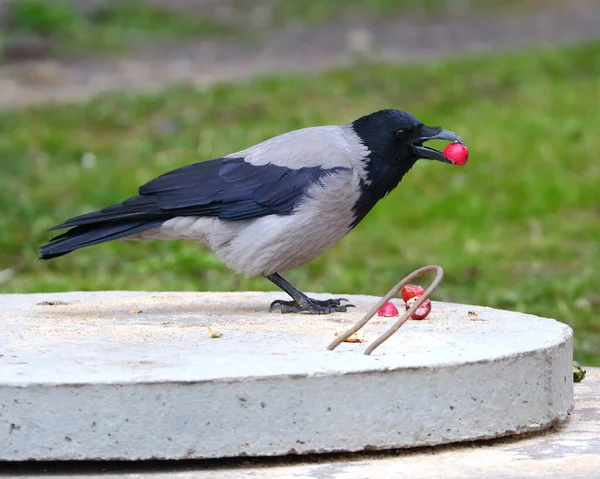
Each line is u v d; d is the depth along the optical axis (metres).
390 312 8.61
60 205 17.36
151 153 20.23
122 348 7.18
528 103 23.50
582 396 8.31
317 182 8.86
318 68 27.47
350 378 6.46
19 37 30.11
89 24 32.69
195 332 7.82
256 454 6.38
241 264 9.01
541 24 33.44
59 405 6.25
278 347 7.20
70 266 15.10
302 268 15.16
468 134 21.16
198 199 8.79
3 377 6.34
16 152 20.20
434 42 30.91
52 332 7.81
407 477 6.30
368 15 35.34
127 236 8.87
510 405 6.90
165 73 27.30
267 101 23.58
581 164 19.88
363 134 9.18
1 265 15.05
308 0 37.44
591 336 12.35
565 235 16.81
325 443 6.46
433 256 15.80
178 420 6.30
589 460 6.63
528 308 13.28
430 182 19.12
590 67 26.66
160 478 6.33
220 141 20.48
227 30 33.12
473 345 7.18
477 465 6.52
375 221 17.44
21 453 6.27
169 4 36.53
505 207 17.92
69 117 22.73
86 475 6.40
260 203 8.81
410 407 6.60
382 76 25.64
